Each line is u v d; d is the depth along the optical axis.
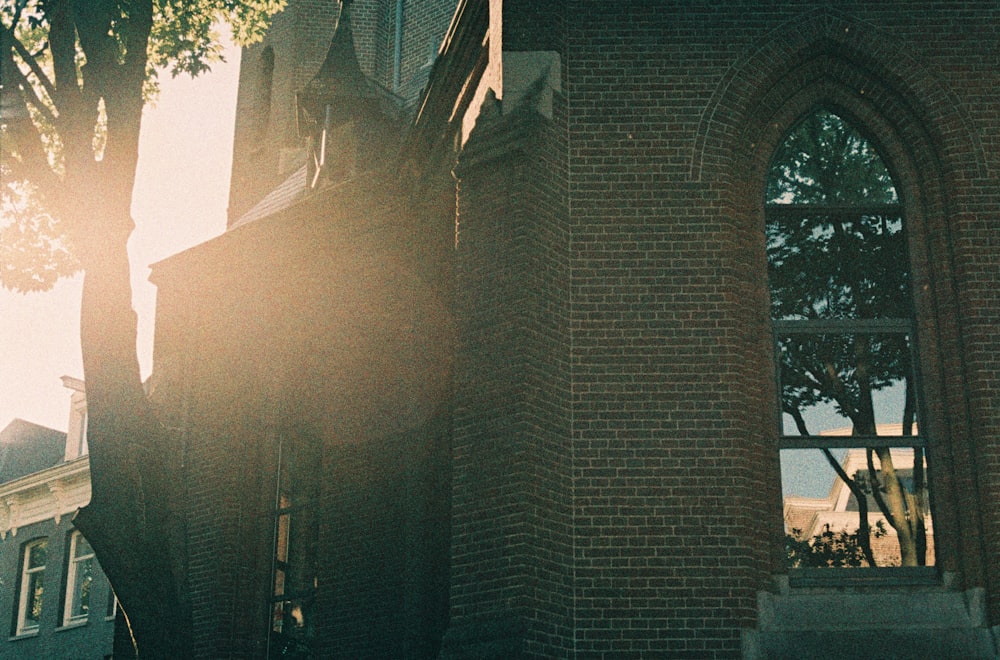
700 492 10.80
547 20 12.02
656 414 11.02
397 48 22.95
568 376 11.15
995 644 10.54
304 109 17.56
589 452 10.95
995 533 10.69
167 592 10.40
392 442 14.91
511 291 11.08
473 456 10.91
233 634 15.99
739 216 11.77
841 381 11.52
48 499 32.38
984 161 11.68
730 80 11.95
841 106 12.18
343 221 16.19
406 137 14.72
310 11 22.52
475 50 13.05
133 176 10.88
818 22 12.05
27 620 32.16
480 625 10.38
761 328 11.59
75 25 11.09
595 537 10.71
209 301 17.66
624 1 12.16
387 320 15.41
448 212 14.23
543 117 11.64
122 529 10.27
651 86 11.92
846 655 10.55
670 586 10.56
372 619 14.52
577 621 10.49
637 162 11.70
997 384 11.07
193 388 17.41
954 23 12.06
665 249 11.47
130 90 10.98
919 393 11.45
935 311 11.58
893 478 11.24
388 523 14.70
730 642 10.43
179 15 16.12
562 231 11.50
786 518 11.14
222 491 16.53
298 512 16.09
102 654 29.58
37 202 14.53
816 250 11.88
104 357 10.48
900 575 10.96
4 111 10.68
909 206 11.90
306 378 16.38
